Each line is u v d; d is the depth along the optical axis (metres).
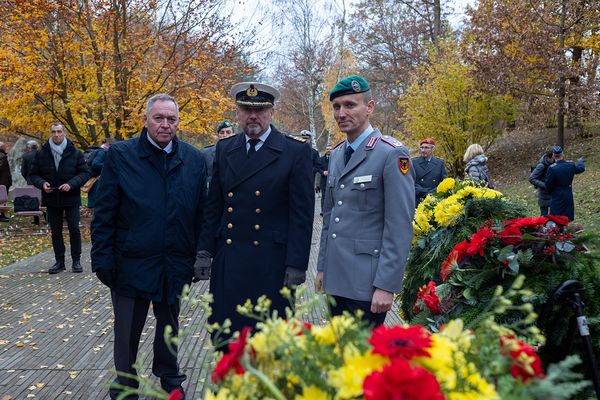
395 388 1.09
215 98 13.23
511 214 3.80
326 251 3.13
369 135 3.09
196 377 3.97
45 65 12.73
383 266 2.82
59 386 3.94
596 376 2.19
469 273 2.70
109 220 3.38
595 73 18.39
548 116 19.84
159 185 3.45
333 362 1.30
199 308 5.90
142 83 13.42
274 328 1.37
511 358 1.33
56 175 7.85
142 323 3.51
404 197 2.86
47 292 6.85
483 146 21.02
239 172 3.30
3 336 5.12
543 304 2.51
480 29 21.16
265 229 3.26
